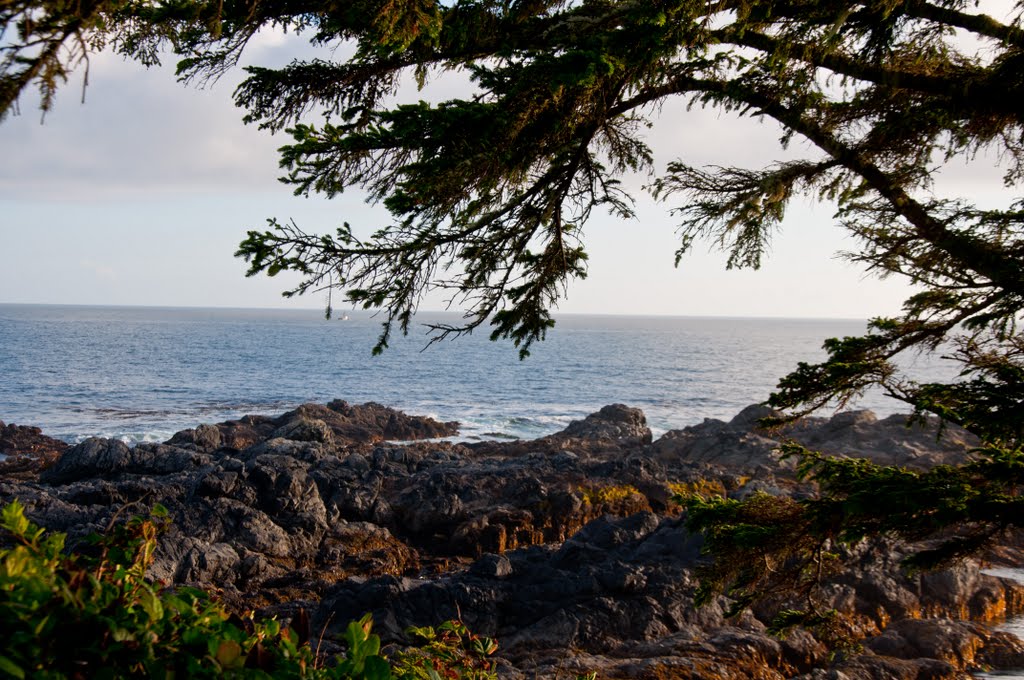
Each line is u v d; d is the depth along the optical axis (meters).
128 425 55.56
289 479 23.78
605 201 6.74
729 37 5.70
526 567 16.70
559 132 5.75
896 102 6.25
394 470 28.34
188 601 2.40
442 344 170.00
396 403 72.75
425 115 5.11
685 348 182.38
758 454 31.12
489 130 5.12
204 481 22.86
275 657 2.37
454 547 23.91
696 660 13.02
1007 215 5.80
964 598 16.92
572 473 26.95
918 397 5.67
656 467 27.73
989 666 14.35
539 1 5.64
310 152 5.57
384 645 14.04
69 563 2.34
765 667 13.20
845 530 5.47
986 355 5.70
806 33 5.61
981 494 5.21
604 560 17.08
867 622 15.59
